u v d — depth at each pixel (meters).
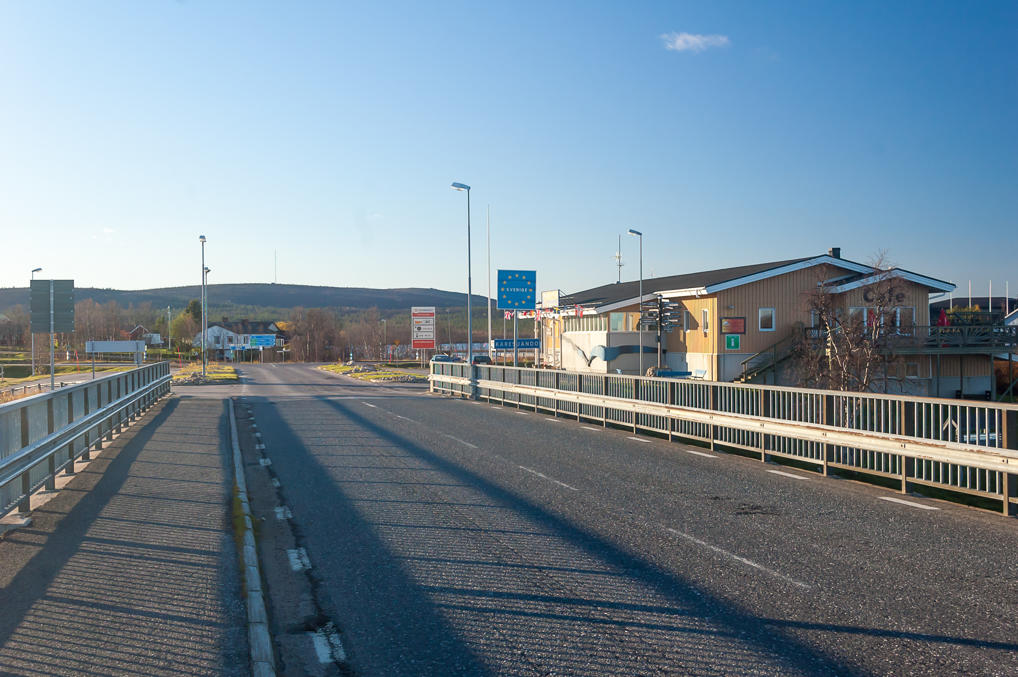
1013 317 58.53
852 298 38.00
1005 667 4.84
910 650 5.13
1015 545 7.77
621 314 42.38
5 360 89.19
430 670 4.92
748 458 13.92
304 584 6.75
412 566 7.25
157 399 28.52
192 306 149.25
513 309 37.28
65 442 10.88
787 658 5.02
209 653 4.95
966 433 9.66
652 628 5.59
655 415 17.03
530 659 5.06
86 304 142.00
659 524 8.82
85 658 4.86
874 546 7.78
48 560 7.03
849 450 11.67
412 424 20.48
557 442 16.36
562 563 7.29
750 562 7.24
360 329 125.00
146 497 10.04
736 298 38.09
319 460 14.04
